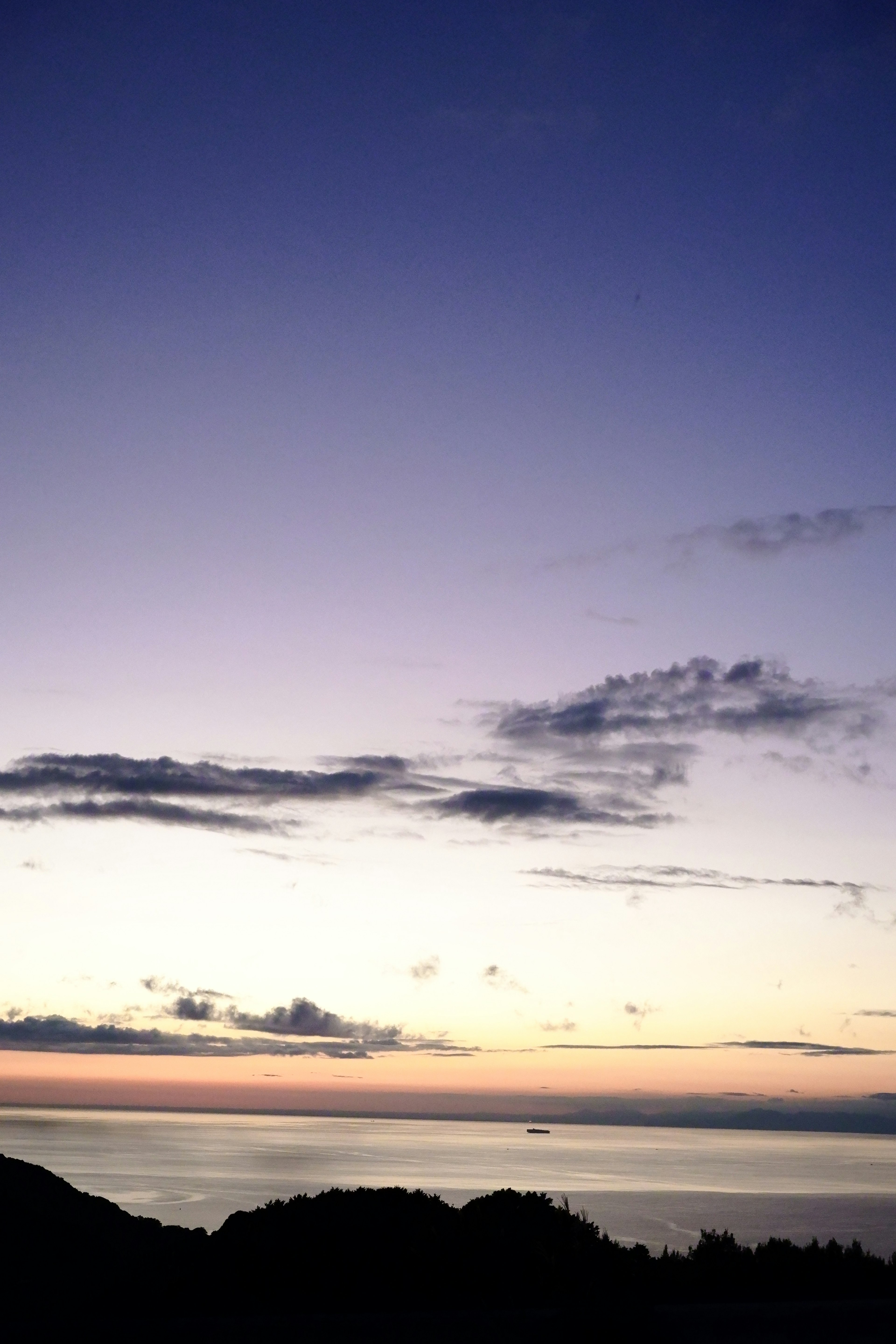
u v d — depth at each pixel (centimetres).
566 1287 2419
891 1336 1703
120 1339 1833
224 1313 2241
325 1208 2998
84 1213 4316
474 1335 1770
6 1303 2923
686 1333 1738
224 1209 11700
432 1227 2822
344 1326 1859
